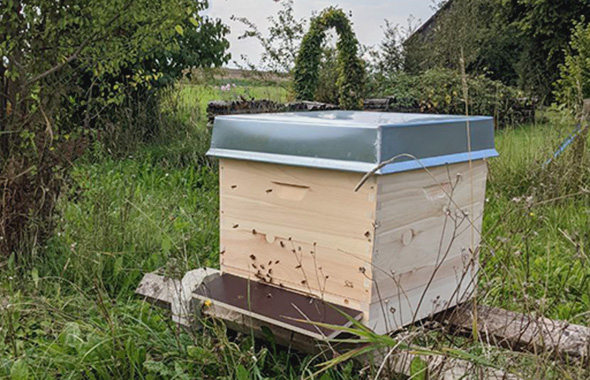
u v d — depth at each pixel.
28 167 3.62
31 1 3.58
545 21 18.33
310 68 10.84
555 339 2.25
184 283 2.66
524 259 3.60
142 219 4.14
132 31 4.15
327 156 2.11
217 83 10.23
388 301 2.18
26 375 2.24
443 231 2.30
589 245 3.78
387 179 2.05
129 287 3.44
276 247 2.36
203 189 5.76
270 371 2.48
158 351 2.55
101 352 2.42
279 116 2.46
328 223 2.18
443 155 2.24
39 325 2.83
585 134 5.68
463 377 2.02
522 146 6.62
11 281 3.08
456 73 12.59
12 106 3.67
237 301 2.29
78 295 3.08
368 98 13.23
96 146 6.29
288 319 2.14
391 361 2.14
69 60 3.73
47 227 3.71
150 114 8.62
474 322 2.09
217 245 4.07
